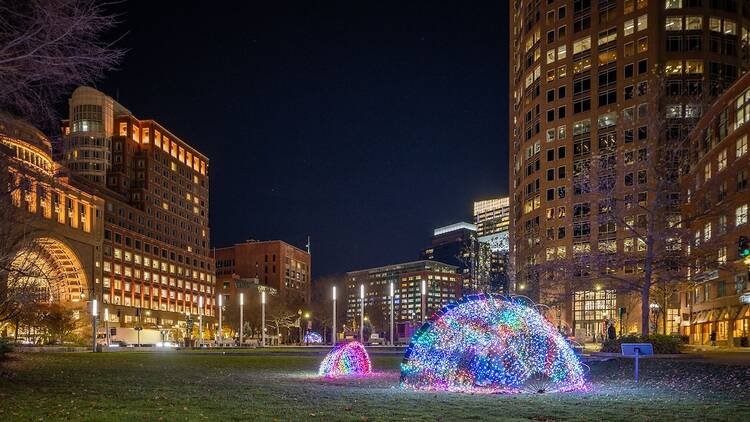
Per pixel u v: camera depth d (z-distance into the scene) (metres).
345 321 178.50
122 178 151.75
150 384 18.30
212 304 190.75
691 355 34.06
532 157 105.56
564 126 99.81
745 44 90.69
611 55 95.38
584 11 99.69
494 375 17.66
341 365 24.12
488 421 10.95
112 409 12.25
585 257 42.97
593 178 45.81
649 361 29.80
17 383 18.19
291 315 155.38
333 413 11.77
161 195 164.12
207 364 31.05
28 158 16.70
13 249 21.61
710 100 65.94
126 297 140.75
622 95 93.19
